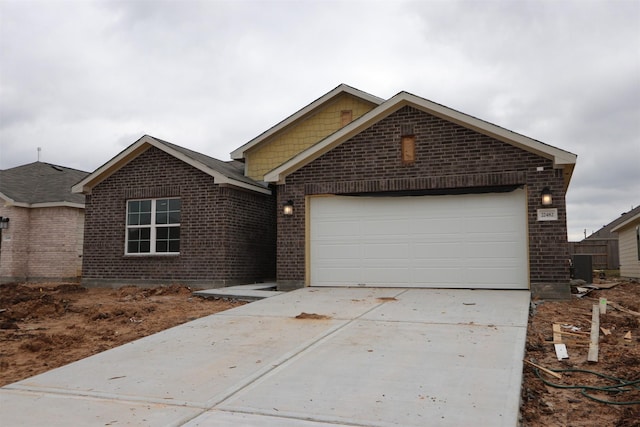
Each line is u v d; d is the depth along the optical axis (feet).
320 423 13.91
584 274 51.88
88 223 52.24
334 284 43.16
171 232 49.42
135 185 50.65
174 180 49.06
